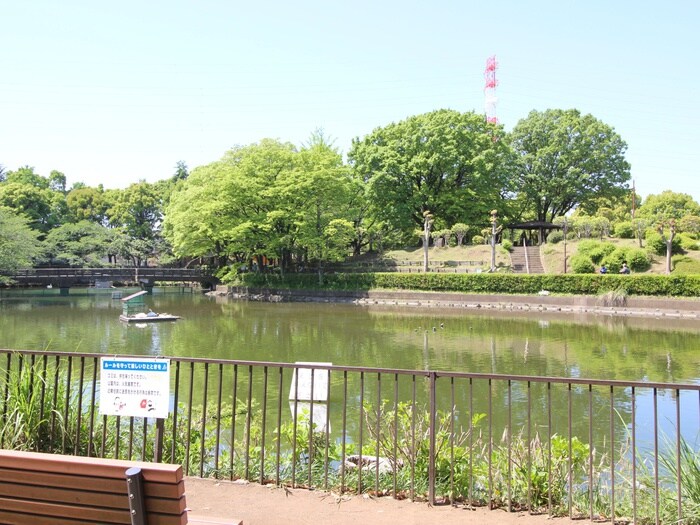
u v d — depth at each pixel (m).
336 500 4.32
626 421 10.44
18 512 2.54
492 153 47.47
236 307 35.75
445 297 37.31
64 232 54.78
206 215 42.66
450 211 48.28
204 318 29.30
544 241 50.88
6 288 47.97
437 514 4.11
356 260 50.34
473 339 22.11
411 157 49.00
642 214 58.22
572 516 4.18
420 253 48.41
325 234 42.16
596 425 10.23
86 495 2.45
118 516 2.43
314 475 4.84
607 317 29.47
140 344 20.67
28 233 41.81
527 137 53.12
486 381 14.27
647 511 4.28
